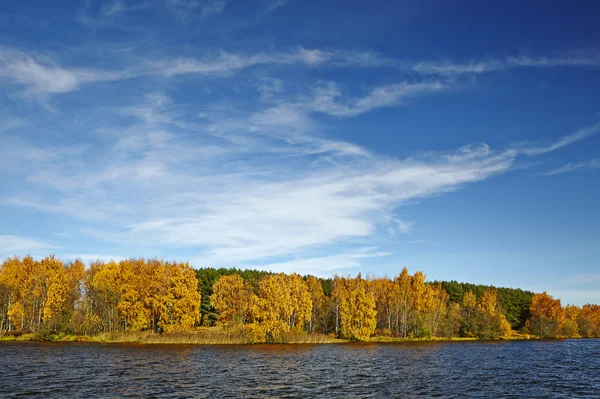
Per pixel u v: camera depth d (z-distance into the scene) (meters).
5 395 35.22
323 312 127.38
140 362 56.75
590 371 57.16
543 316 153.75
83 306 105.19
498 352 84.88
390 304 129.00
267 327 93.50
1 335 97.81
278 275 104.94
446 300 151.25
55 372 47.28
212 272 149.88
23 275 106.25
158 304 91.50
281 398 36.12
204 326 122.50
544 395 39.97
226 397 36.00
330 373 50.41
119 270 108.06
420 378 47.97
